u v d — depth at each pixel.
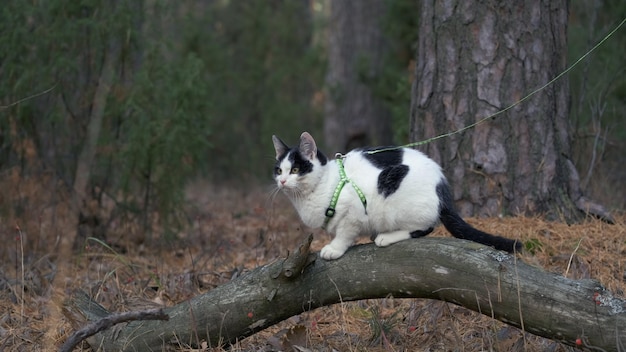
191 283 5.46
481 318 4.39
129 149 6.98
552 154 5.88
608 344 3.17
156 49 7.20
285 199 10.14
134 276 5.78
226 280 5.61
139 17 7.23
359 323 4.62
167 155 7.10
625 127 8.43
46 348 4.23
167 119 7.10
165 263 6.54
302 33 14.85
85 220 7.11
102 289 5.20
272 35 14.29
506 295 3.40
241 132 13.85
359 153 4.12
